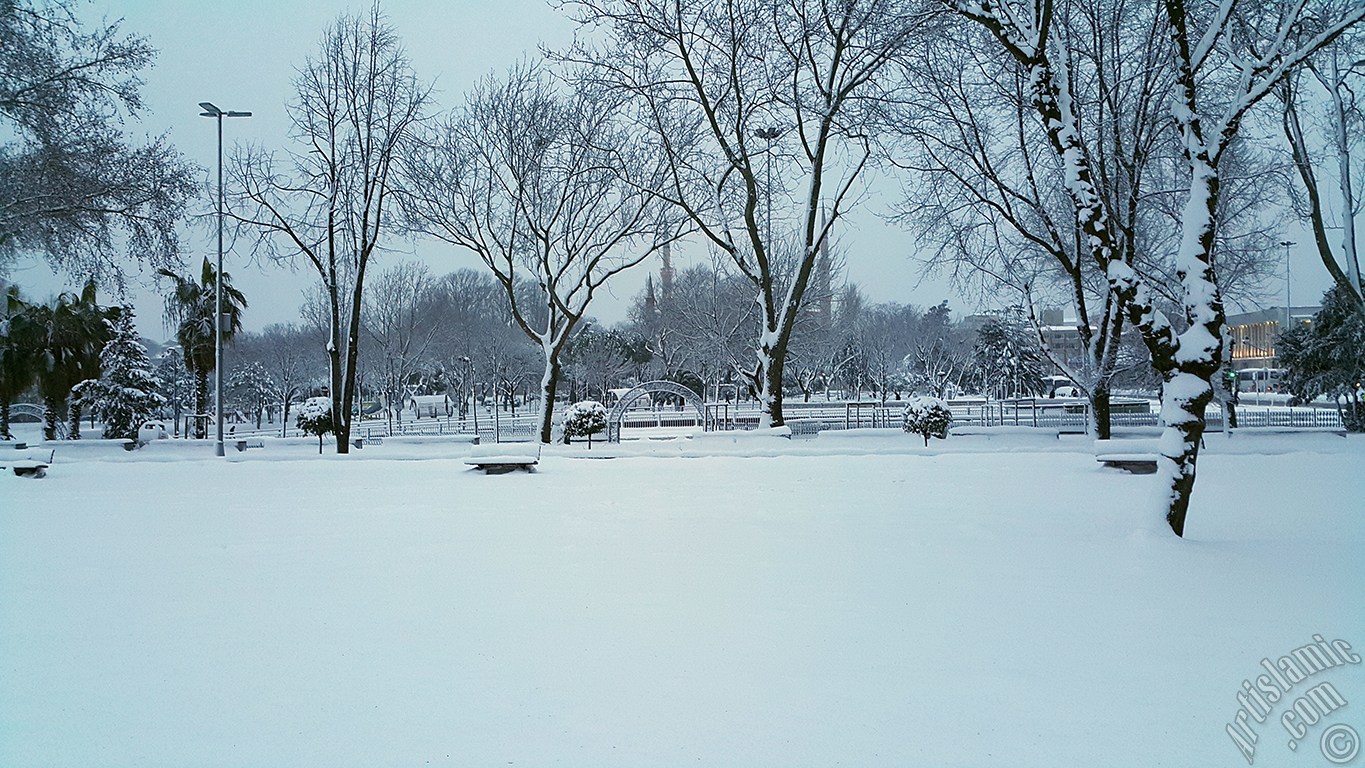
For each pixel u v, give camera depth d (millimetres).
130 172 22203
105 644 5852
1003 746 4164
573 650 5609
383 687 5008
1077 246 22484
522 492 13984
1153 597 6668
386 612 6559
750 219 23438
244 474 17531
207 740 4320
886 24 20016
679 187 24328
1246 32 14055
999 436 22547
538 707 4688
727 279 42875
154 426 35625
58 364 34594
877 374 64375
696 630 5996
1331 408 41688
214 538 9828
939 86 21797
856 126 22219
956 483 14211
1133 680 4973
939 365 62688
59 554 8938
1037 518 10453
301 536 9906
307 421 34375
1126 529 9594
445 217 27656
